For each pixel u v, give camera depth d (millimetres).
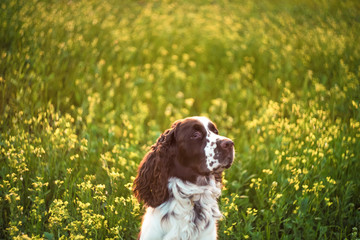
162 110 6676
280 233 4082
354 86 5238
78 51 6598
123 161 4199
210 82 7648
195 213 3285
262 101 6387
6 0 6406
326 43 7301
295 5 11133
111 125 5230
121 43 7766
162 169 3281
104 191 4172
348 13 9289
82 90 5754
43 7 7062
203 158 3199
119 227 3426
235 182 4367
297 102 5383
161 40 8703
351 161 4387
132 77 6820
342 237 3893
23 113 4656
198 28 9422
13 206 3480
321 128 4645
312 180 4188
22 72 5531
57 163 4270
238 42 8859
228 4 11594
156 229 3258
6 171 3922
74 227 3299
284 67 7375
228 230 3617
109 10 9016
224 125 5891
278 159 4246
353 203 4238
